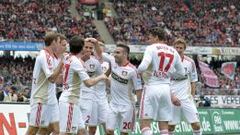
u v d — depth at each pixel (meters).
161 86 20.88
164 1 104.50
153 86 20.92
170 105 21.19
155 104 20.95
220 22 101.31
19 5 87.81
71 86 19.88
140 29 92.88
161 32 20.97
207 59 90.19
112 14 97.62
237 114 46.88
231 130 45.59
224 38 95.94
